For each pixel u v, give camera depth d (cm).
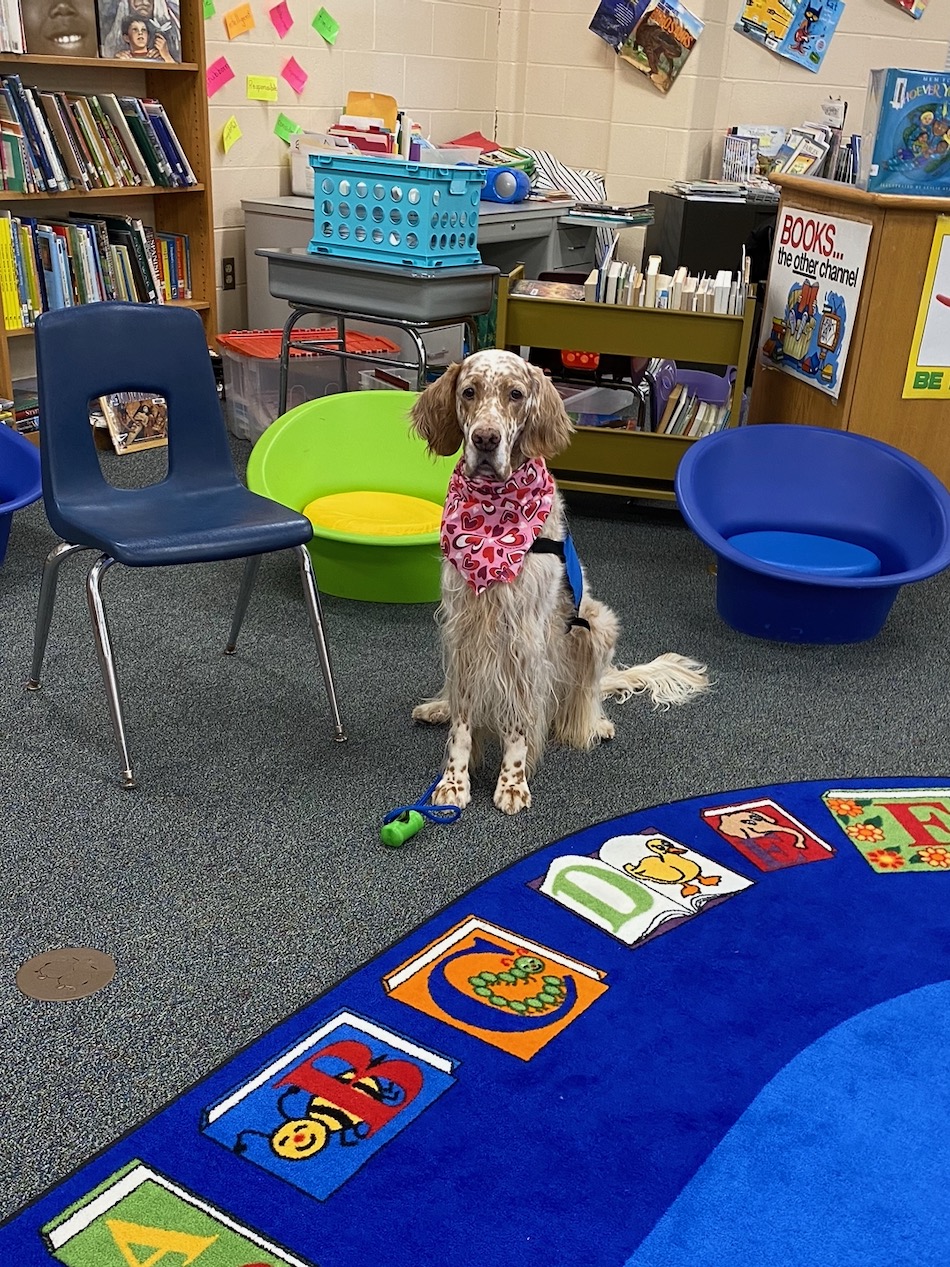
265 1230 143
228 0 450
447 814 229
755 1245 145
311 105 502
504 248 516
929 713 281
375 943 194
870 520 330
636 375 399
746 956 196
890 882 218
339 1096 163
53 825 220
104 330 244
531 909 204
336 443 345
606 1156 156
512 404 217
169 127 432
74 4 385
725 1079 170
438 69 558
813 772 254
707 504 326
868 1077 172
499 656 228
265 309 484
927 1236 148
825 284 345
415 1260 140
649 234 548
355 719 265
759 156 545
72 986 181
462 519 226
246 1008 179
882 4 537
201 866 211
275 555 353
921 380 335
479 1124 160
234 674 281
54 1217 143
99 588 227
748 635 320
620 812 235
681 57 545
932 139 318
